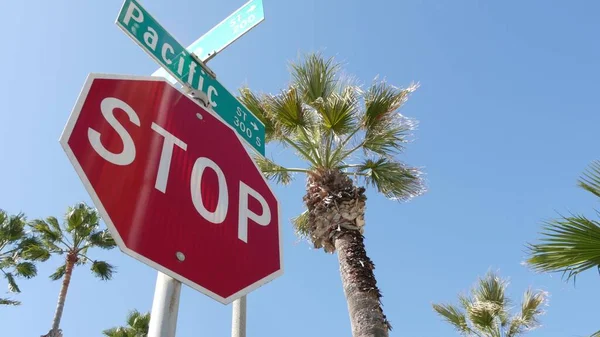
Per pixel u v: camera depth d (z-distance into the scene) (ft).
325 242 22.04
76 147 5.18
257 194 7.52
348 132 25.43
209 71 9.04
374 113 24.75
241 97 24.66
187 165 6.51
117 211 5.12
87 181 5.03
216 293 5.71
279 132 24.67
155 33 8.10
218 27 10.05
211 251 5.98
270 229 7.29
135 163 5.71
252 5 9.71
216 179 6.84
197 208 6.17
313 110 25.14
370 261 20.67
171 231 5.58
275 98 24.32
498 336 33.86
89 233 61.36
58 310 56.34
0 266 56.44
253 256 6.60
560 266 16.24
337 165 25.26
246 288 6.15
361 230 21.89
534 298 34.68
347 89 24.67
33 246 56.59
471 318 34.76
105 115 5.74
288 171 25.81
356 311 18.75
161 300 5.45
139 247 5.09
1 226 55.77
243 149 7.93
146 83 6.73
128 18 7.67
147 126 6.28
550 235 16.06
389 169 26.11
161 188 5.81
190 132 6.99
